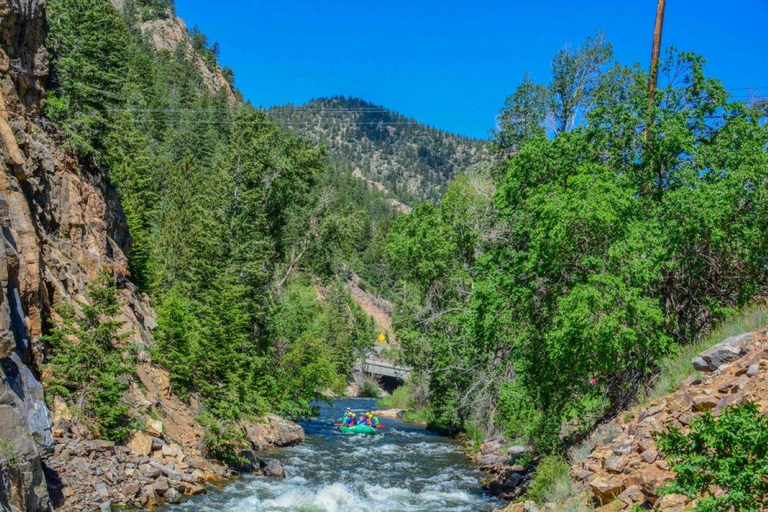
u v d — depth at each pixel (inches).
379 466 904.3
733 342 437.1
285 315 1425.9
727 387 372.2
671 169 641.6
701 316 619.5
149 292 1125.7
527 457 751.7
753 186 555.8
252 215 1505.9
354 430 1371.8
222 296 820.6
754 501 209.0
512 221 763.4
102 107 971.9
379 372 3029.0
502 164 1133.1
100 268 799.7
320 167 1726.1
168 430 685.3
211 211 1450.5
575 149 661.9
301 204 1754.4
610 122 673.0
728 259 577.9
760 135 610.5
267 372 1176.2
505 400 717.9
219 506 571.5
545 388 650.2
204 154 3486.7
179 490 584.1
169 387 762.2
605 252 565.3
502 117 1109.7
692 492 232.5
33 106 773.9
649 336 542.9
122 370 589.9
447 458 1032.2
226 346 791.7
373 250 5044.3
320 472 812.0
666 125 619.2
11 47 731.4
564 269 614.2
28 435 417.4
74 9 959.0
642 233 550.6
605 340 514.3
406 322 1557.6
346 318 3147.1
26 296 553.6
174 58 6456.7
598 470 421.4
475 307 698.8
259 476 737.6
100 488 502.6
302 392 1321.4
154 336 807.1
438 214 1298.0
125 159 1807.3
